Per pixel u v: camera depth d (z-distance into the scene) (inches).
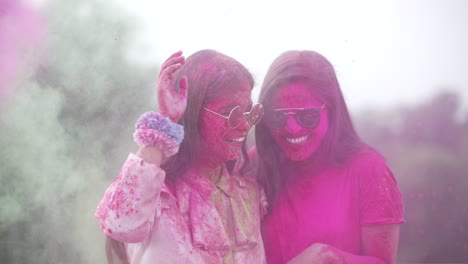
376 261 60.2
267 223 66.9
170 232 49.3
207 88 53.9
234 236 54.0
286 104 64.6
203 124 54.4
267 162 66.7
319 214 65.0
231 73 54.8
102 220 45.8
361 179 63.1
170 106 49.2
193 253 49.7
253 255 55.4
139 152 47.1
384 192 61.6
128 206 44.7
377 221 61.1
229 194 55.4
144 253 49.6
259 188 64.7
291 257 65.7
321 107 64.4
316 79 64.7
